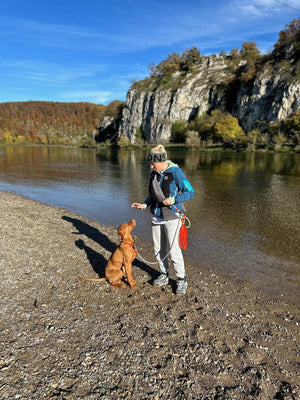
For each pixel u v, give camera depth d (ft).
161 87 330.54
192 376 8.43
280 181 55.52
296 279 16.15
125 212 31.81
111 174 70.90
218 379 8.35
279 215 30.30
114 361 8.91
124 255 13.17
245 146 176.55
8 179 60.39
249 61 280.31
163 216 12.13
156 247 13.29
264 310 12.57
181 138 291.79
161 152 11.61
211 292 13.94
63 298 12.54
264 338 10.36
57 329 10.37
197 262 18.37
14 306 11.71
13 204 32.83
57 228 23.61
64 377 8.21
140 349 9.48
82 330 10.38
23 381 7.99
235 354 9.42
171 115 310.45
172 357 9.16
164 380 8.25
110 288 13.57
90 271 15.46
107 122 433.89
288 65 223.51
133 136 346.95
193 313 11.76
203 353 9.37
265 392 7.93
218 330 10.69
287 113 208.03
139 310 11.80
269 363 9.09
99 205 35.53
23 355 8.99
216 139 227.40
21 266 15.56
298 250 20.59
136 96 353.31
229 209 32.91
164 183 11.73
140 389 7.90
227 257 19.26
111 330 10.44
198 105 304.09
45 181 57.57
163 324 10.89
